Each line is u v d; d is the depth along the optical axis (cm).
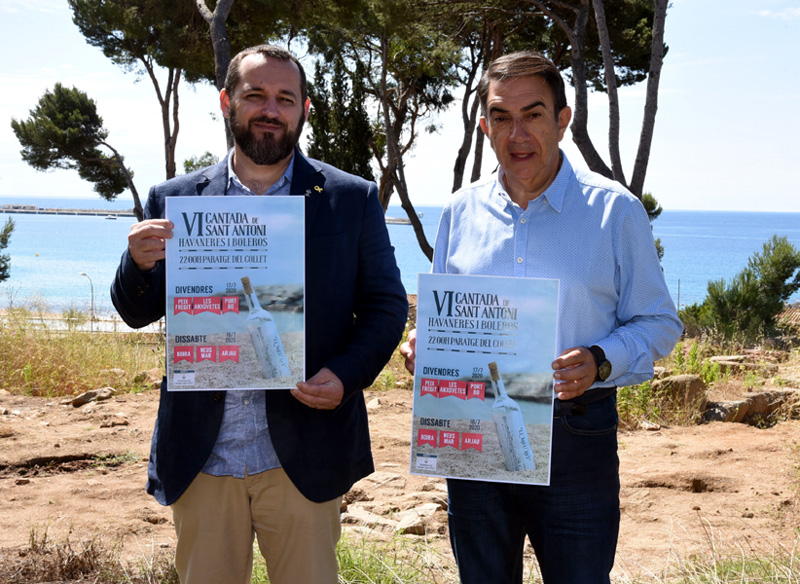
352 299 247
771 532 463
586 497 233
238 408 239
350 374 229
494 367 227
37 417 702
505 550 246
